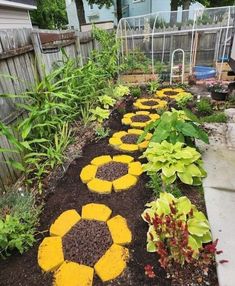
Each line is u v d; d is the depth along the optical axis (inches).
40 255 57.0
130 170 86.4
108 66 180.1
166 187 72.3
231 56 151.9
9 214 65.9
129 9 490.0
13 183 85.7
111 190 78.4
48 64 122.6
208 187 71.9
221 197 67.7
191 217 57.2
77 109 130.9
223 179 74.6
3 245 56.5
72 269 53.4
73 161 96.5
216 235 56.5
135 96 175.9
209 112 130.2
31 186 84.4
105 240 59.9
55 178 87.3
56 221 66.7
